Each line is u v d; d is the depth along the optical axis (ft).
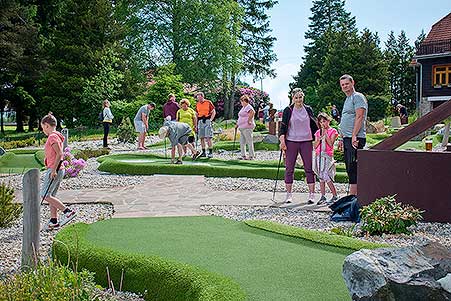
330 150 29.76
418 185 25.00
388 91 165.37
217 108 157.79
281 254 18.30
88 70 110.11
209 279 14.99
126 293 16.22
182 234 21.77
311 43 221.25
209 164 45.98
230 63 140.05
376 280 11.37
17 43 108.17
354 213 25.44
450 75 115.65
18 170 48.70
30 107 126.11
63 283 12.95
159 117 99.14
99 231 22.44
